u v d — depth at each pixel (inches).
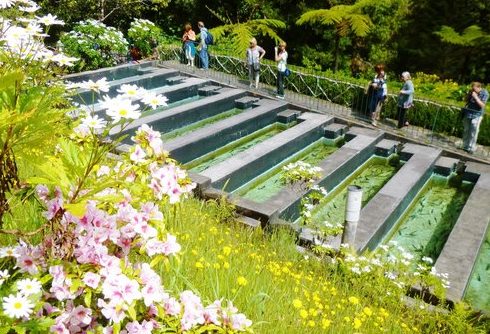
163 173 98.0
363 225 307.9
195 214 215.3
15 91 72.7
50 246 84.2
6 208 79.3
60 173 74.1
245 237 244.1
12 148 72.6
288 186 343.9
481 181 399.9
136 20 663.1
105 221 83.8
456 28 865.5
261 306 140.9
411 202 384.5
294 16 855.7
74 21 681.0
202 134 429.4
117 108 81.0
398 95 514.9
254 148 416.8
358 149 439.8
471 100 441.7
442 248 312.7
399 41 899.4
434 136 489.1
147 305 83.0
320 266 232.4
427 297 231.8
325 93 575.8
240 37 697.6
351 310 186.7
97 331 82.4
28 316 70.9
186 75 618.5
